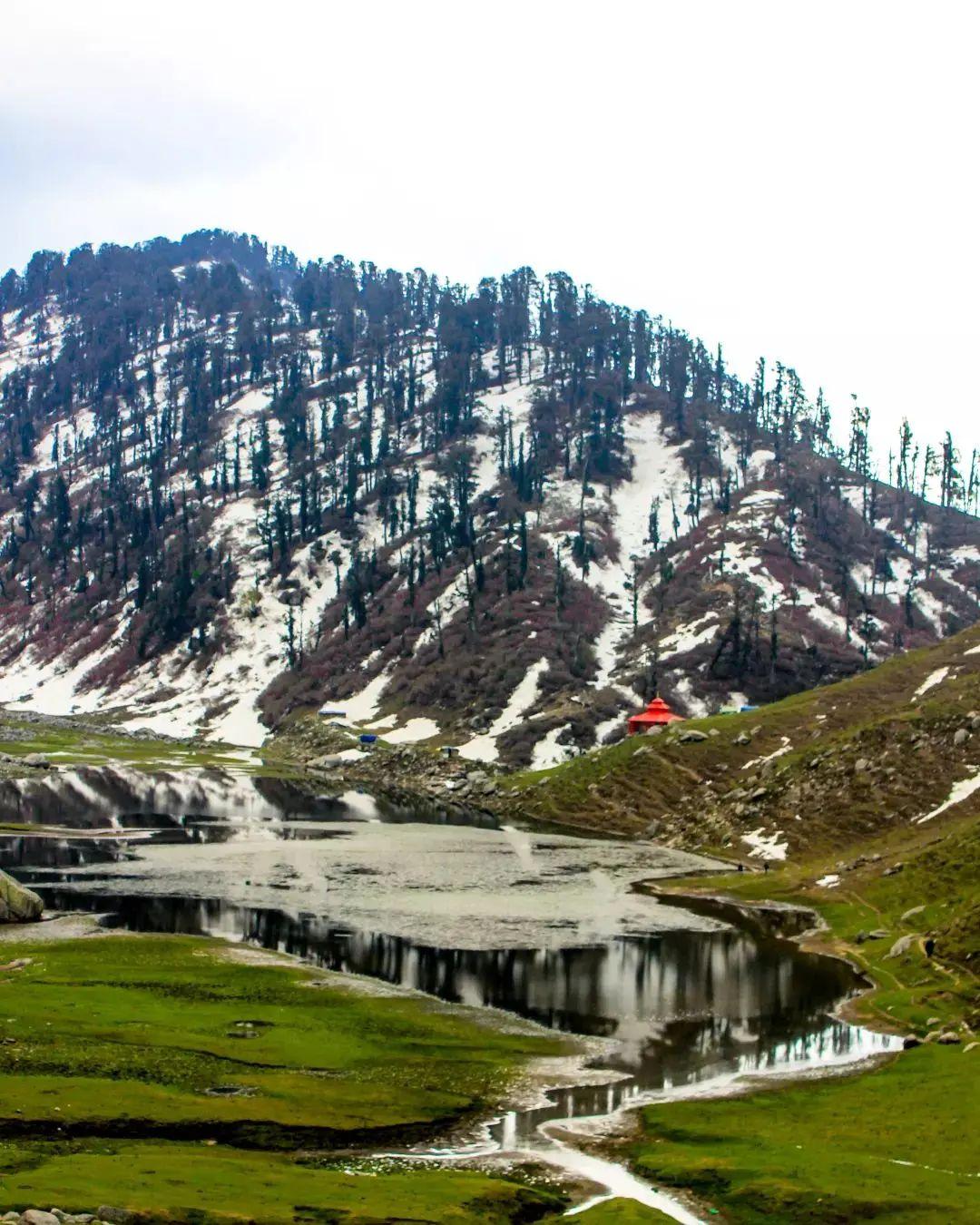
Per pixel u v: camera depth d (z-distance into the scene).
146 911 102.94
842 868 120.38
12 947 86.50
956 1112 54.09
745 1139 53.03
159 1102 52.56
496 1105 58.09
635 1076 63.12
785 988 81.69
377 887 117.62
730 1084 61.84
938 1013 73.19
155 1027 65.50
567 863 138.12
